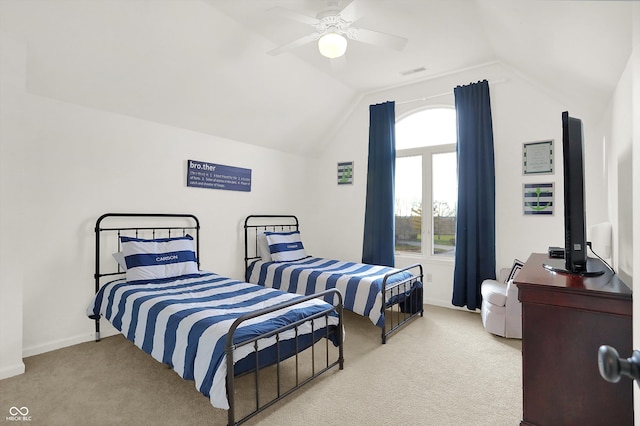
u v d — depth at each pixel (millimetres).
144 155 3268
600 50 1871
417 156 4387
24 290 2578
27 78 2502
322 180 5094
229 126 3881
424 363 2525
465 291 3752
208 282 2971
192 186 3658
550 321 1492
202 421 1827
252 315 1773
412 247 4438
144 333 2209
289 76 3691
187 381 2250
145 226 3287
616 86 2137
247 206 4246
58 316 2746
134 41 2635
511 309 2971
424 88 4164
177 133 3535
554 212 3371
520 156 3551
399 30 2994
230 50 3066
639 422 1126
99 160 2961
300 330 2164
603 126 2795
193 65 3039
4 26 2205
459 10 2688
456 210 3803
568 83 2752
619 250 1985
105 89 2846
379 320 2896
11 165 2268
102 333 2990
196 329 1878
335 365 2484
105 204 3002
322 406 1968
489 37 3088
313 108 4332
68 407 1943
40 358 2562
